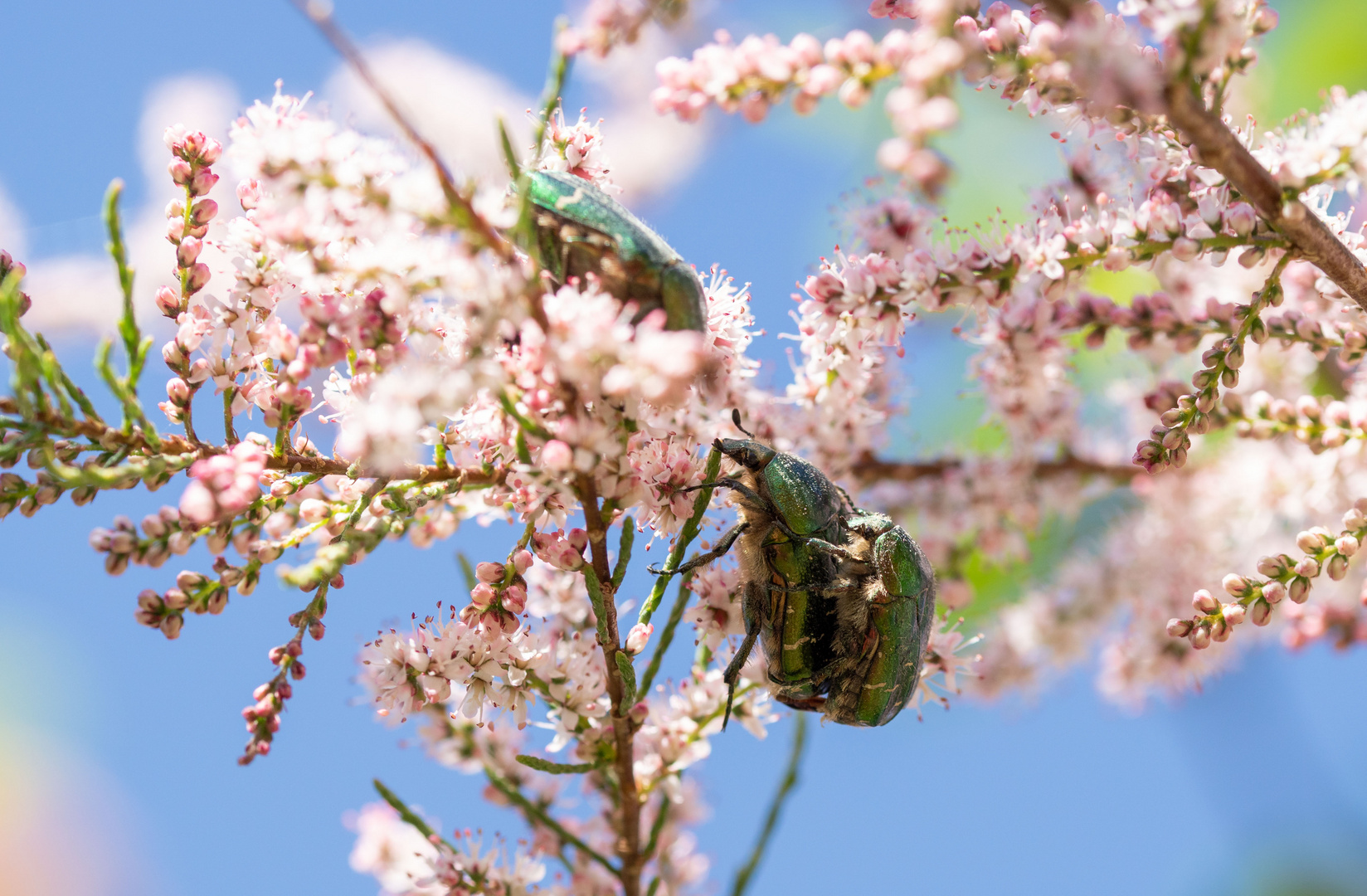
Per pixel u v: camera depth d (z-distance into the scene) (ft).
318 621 0.95
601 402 0.93
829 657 0.98
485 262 0.92
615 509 0.94
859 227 0.99
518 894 0.99
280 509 0.95
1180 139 0.94
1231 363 0.95
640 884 0.99
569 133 0.97
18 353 0.92
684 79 0.94
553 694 0.96
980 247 0.96
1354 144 0.94
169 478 0.93
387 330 0.93
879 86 0.96
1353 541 0.95
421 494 0.94
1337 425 0.98
